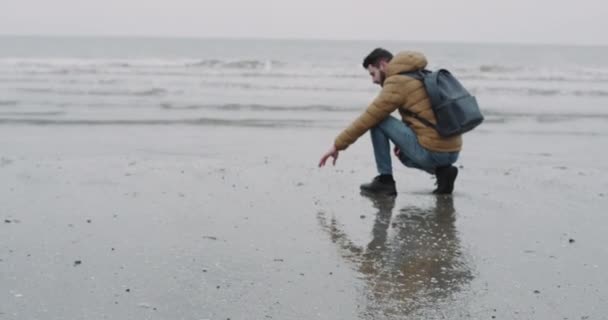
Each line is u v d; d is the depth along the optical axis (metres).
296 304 3.00
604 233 4.30
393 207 4.91
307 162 6.84
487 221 4.56
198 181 5.72
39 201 4.88
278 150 7.62
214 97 14.26
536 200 5.27
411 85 4.93
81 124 9.45
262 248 3.84
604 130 10.21
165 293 3.11
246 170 6.29
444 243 4.00
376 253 3.78
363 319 2.84
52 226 4.21
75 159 6.70
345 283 3.28
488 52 67.06
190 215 4.55
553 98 15.94
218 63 26.66
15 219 4.36
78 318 2.80
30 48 55.50
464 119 4.82
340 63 33.97
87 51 53.81
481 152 7.92
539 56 58.38
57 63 24.31
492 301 3.08
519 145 8.57
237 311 2.91
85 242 3.88
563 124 10.90
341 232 4.21
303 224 4.38
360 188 5.51
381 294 3.13
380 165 5.28
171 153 7.21
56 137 8.22
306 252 3.78
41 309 2.89
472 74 25.02
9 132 8.53
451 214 4.73
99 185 5.47
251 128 9.52
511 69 27.20
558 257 3.78
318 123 10.27
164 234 4.08
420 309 2.96
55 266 3.46
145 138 8.31
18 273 3.34
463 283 3.31
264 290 3.16
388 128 5.07
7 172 5.94
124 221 4.36
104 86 16.02
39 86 15.41
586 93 17.25
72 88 15.12
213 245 3.87
